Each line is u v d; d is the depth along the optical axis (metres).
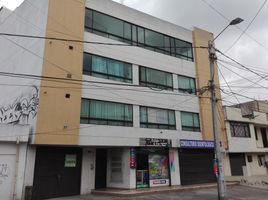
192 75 25.42
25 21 20.23
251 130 30.17
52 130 16.38
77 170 18.53
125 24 21.73
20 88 19.17
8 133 15.61
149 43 23.00
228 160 28.16
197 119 24.86
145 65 22.16
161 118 22.27
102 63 19.66
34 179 16.31
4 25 23.62
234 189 21.41
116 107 19.75
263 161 32.59
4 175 15.30
